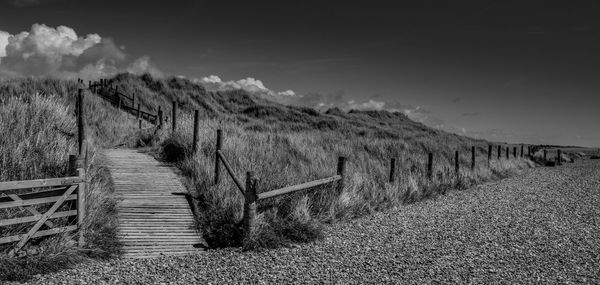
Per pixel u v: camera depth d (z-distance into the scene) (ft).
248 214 25.62
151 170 39.91
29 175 26.91
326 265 22.81
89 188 26.40
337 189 34.42
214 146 42.45
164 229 26.96
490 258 24.93
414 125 164.35
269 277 20.90
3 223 19.85
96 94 95.35
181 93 119.55
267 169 35.99
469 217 36.17
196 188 34.65
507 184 59.31
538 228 32.96
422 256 24.90
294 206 29.68
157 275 20.70
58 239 21.74
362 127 125.39
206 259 23.21
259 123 111.75
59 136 35.06
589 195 51.67
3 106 38.24
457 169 56.85
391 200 39.01
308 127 112.16
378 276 21.40
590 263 24.54
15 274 19.26
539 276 22.08
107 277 20.08
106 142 55.36
